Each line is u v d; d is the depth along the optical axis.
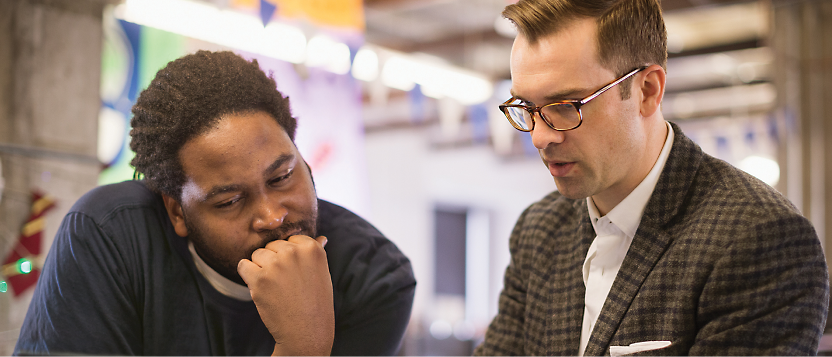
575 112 0.78
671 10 5.78
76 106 3.09
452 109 7.55
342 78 5.02
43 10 2.99
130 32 3.44
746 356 0.73
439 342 6.27
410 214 8.73
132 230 0.97
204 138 0.84
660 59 0.84
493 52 7.02
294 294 0.86
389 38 6.80
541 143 0.80
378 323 1.01
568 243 0.97
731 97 8.08
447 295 9.62
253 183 0.85
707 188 0.85
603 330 0.83
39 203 2.77
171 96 0.86
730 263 0.76
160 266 0.97
